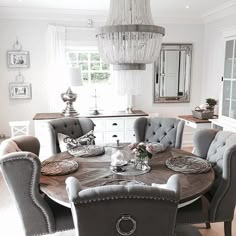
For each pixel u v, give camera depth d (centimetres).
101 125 469
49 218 201
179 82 537
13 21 470
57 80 490
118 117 471
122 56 204
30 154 189
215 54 491
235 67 409
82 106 521
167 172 225
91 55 509
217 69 485
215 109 486
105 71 518
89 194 132
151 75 525
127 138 481
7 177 188
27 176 189
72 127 338
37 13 465
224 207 213
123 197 132
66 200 179
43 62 489
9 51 476
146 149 239
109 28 196
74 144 305
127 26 191
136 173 223
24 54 481
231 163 205
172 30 519
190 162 244
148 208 135
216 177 236
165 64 526
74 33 490
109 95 524
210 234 261
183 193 186
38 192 196
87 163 250
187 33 525
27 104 496
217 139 256
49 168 233
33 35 479
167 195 133
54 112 497
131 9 203
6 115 493
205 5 438
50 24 477
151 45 204
